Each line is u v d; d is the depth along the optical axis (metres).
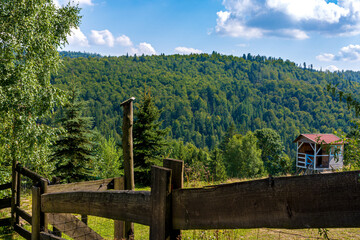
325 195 1.12
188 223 1.65
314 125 194.62
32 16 10.48
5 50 9.83
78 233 3.85
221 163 49.25
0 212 8.84
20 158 10.56
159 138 19.61
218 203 1.50
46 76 11.53
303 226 1.18
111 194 2.22
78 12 12.96
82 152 17.94
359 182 1.05
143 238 5.50
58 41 11.94
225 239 3.95
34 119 10.37
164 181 1.74
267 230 4.74
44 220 3.34
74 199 2.66
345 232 4.51
